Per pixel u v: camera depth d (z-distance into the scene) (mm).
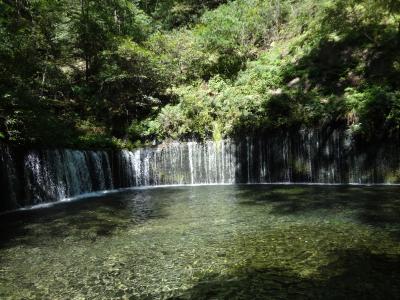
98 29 21906
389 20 18656
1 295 5492
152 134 18297
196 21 29688
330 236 7551
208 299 5109
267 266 6133
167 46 22109
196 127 17516
